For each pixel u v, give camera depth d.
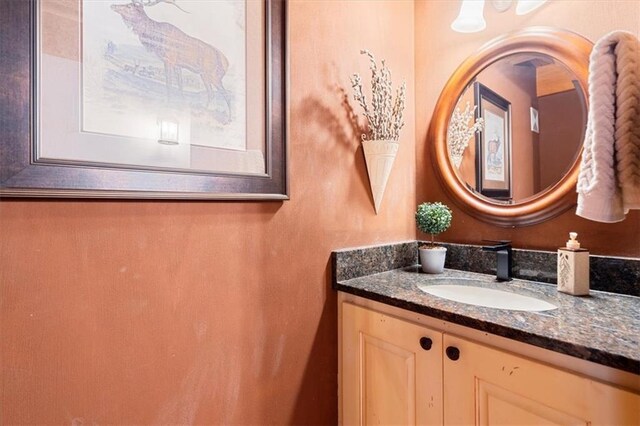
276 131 0.98
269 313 0.98
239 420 0.92
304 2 1.07
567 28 1.09
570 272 0.99
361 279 1.18
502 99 1.23
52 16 0.64
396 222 1.38
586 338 0.66
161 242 0.79
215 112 0.86
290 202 1.03
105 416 0.72
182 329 0.82
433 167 1.42
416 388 0.92
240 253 0.92
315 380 1.10
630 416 0.59
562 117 1.10
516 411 0.73
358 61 1.24
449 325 0.85
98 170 0.69
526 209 1.16
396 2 1.40
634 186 0.77
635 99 0.76
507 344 0.75
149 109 0.76
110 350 0.72
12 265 0.62
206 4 0.85
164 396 0.80
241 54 0.91
